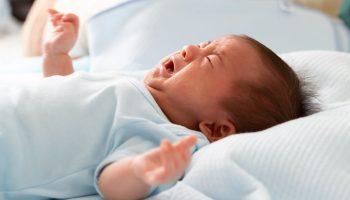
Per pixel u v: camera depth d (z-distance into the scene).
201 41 1.39
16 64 1.35
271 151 0.73
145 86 0.89
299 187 0.70
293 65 1.10
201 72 0.87
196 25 1.42
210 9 1.48
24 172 0.76
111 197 0.73
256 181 0.71
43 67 1.03
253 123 0.87
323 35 1.59
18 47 2.10
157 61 1.31
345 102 0.95
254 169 0.72
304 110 0.94
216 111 0.87
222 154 0.73
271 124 0.88
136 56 1.31
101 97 0.82
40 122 0.78
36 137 0.77
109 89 0.84
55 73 1.02
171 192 0.74
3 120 0.77
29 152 0.76
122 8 1.41
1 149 0.76
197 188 0.74
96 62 1.32
